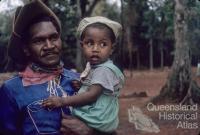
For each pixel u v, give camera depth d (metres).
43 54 2.63
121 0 14.61
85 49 2.63
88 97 2.52
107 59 2.66
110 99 2.61
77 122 2.58
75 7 15.75
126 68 27.45
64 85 2.74
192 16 13.22
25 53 2.77
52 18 2.73
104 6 18.55
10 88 2.68
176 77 11.65
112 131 2.66
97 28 2.59
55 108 2.59
